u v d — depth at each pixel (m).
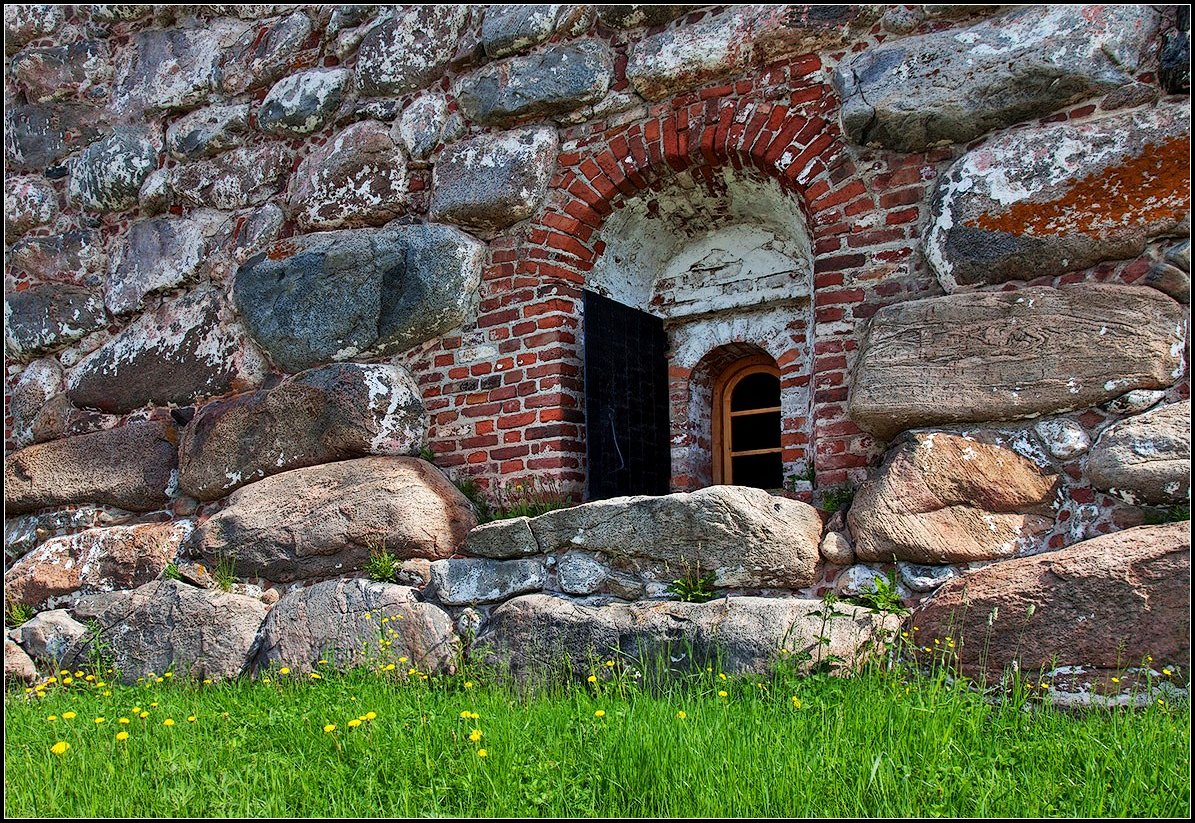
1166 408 4.79
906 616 4.90
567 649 5.30
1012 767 3.71
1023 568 4.69
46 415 8.23
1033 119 5.39
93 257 8.38
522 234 6.69
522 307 6.60
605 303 6.64
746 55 6.12
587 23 6.70
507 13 6.91
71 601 7.27
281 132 7.71
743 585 5.27
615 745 3.87
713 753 3.75
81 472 7.71
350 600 5.96
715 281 6.91
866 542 5.12
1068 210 5.14
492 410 6.60
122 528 7.38
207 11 8.40
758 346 6.75
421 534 6.12
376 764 3.94
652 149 6.37
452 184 6.86
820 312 5.77
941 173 5.57
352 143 7.31
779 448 6.96
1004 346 5.10
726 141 6.12
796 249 6.61
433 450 6.76
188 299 7.82
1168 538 4.45
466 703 4.77
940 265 5.40
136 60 8.61
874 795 3.43
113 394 7.92
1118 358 4.88
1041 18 5.43
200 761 4.07
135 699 5.47
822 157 5.86
